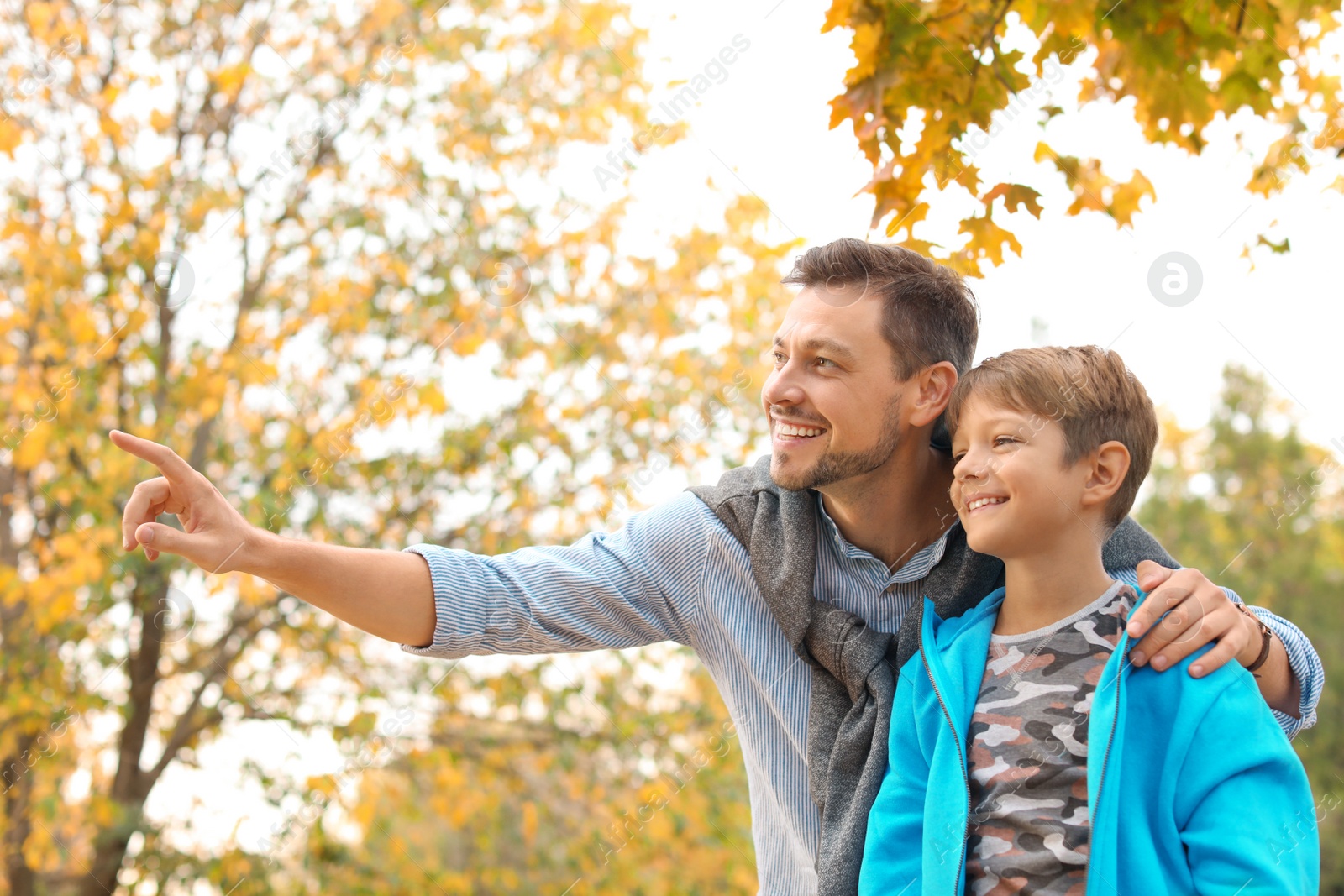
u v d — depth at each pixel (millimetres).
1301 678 1203
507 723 4234
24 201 3609
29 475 3963
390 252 3887
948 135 1837
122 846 3889
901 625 1282
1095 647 1110
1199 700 1031
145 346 3713
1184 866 996
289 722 4004
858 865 1162
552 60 3932
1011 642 1155
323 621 3988
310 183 3922
